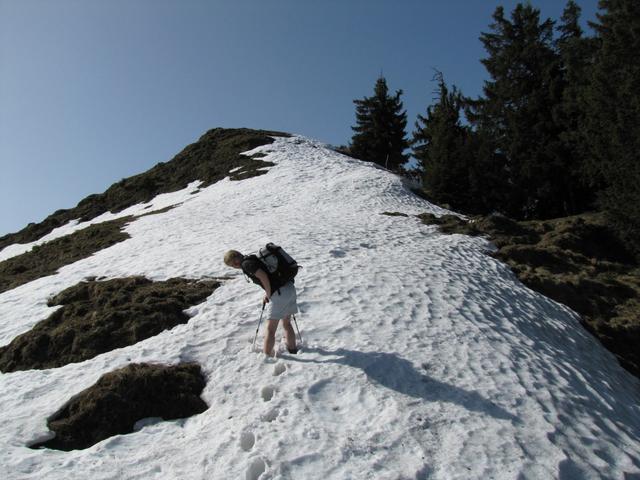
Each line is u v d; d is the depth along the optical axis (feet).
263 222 64.23
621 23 85.66
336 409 23.61
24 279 55.16
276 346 29.50
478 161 113.19
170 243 57.67
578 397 26.53
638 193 72.90
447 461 20.03
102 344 32.96
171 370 27.37
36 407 25.61
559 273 56.29
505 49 140.15
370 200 80.43
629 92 77.25
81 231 82.33
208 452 20.97
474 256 53.72
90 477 19.77
